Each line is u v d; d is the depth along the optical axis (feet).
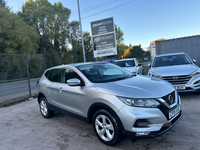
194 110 13.69
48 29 126.93
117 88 9.34
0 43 74.64
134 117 8.04
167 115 8.53
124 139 10.19
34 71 70.44
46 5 125.39
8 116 17.48
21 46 81.25
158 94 8.78
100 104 9.39
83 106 10.73
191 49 31.17
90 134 11.40
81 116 11.10
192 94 18.45
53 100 14.05
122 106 8.40
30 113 17.90
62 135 11.66
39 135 12.02
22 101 24.04
